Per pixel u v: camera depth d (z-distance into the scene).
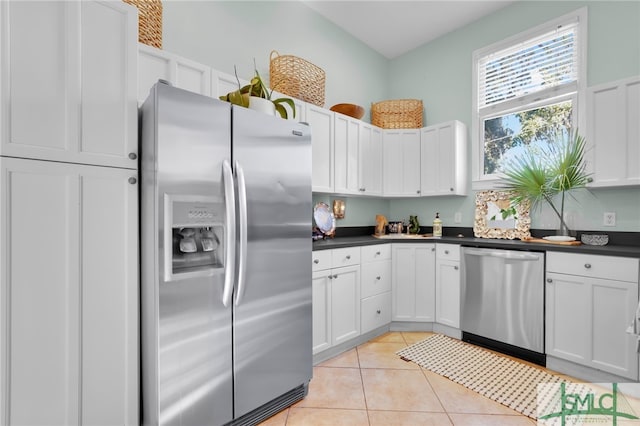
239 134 1.49
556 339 2.13
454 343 2.65
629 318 1.83
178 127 1.28
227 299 1.42
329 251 2.36
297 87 2.58
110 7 1.30
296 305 1.75
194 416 1.33
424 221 3.61
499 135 3.14
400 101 3.53
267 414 1.64
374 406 1.77
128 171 1.33
